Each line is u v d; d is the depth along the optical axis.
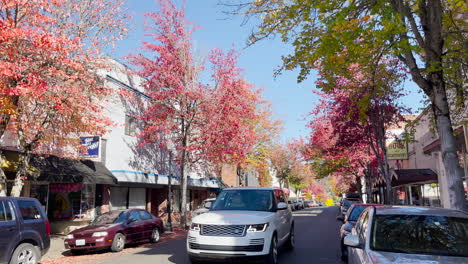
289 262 9.38
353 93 13.59
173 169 25.53
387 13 6.77
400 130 28.20
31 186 15.77
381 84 11.82
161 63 20.36
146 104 22.77
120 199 20.66
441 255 4.60
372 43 7.71
